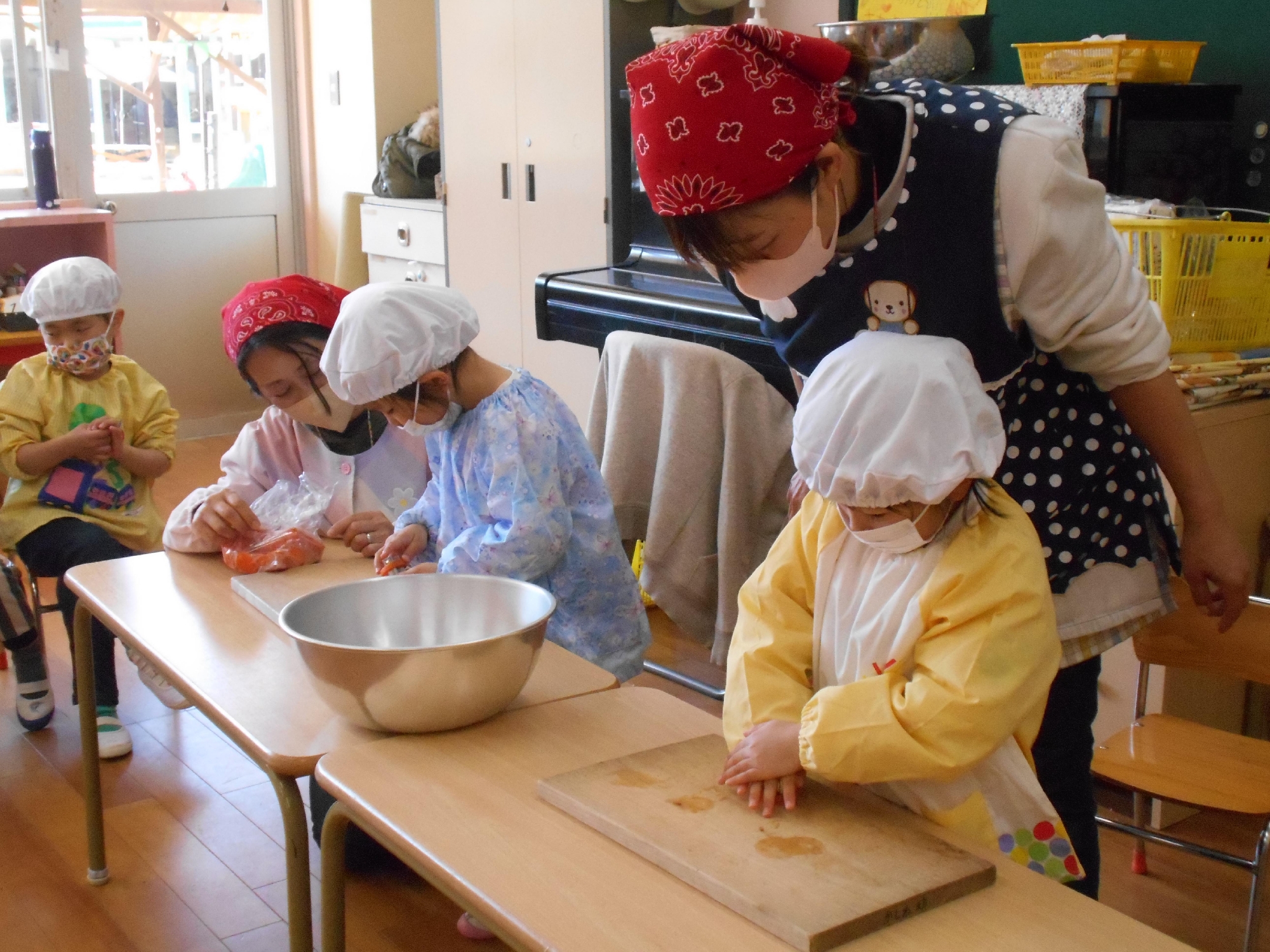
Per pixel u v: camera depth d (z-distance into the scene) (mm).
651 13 3604
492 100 4078
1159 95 2412
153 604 1698
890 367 1089
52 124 4871
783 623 1266
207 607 1688
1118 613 1349
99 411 2740
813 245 1212
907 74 2873
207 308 5379
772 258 1203
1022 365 1274
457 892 1001
